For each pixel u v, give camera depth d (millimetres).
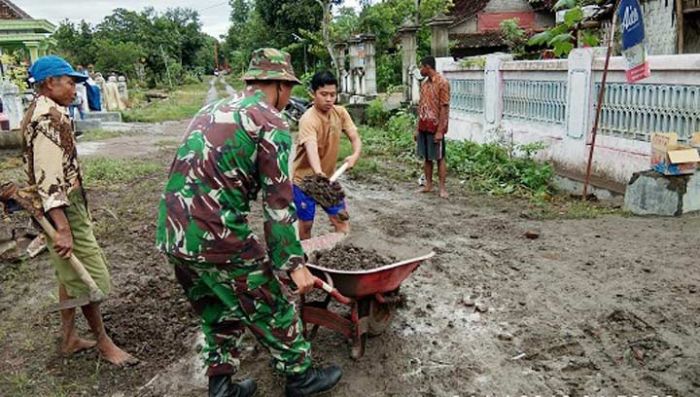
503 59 9930
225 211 2721
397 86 19172
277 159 2732
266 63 2924
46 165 3139
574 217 6578
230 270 2779
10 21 22797
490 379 3377
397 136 12703
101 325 3637
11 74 17000
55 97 3281
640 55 6223
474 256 5320
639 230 5793
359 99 18406
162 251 2812
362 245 4613
